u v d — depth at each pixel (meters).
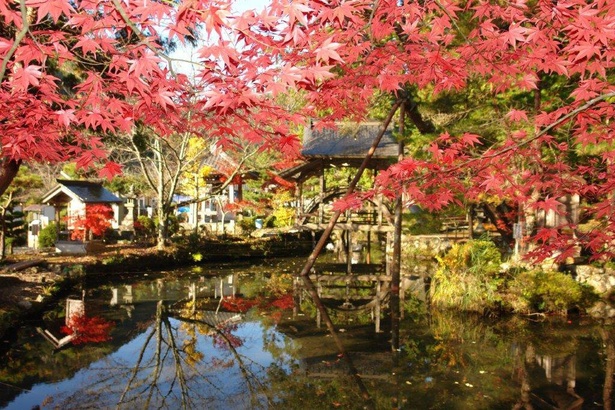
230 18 2.10
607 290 10.63
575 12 2.64
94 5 2.28
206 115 3.32
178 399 6.14
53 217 20.34
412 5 3.23
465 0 5.04
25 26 1.94
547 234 3.70
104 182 24.86
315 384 6.63
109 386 6.61
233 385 6.60
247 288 14.37
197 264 19.58
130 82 2.62
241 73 2.56
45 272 13.66
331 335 9.24
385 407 5.80
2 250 15.27
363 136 16.95
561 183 3.92
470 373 6.96
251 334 9.40
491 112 9.47
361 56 4.33
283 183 23.06
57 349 8.32
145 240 21.50
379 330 9.48
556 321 9.78
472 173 4.06
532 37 3.08
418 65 3.81
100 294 13.16
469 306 10.54
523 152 3.99
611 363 7.33
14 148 3.64
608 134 3.78
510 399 6.00
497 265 10.98
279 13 2.23
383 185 3.90
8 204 15.84
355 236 27.45
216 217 27.20
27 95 3.17
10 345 8.51
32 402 6.07
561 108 3.65
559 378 6.72
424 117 10.43
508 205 13.15
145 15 2.21
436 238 20.50
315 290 14.19
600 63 3.07
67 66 7.48
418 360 7.62
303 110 4.19
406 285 14.36
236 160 22.55
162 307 11.75
